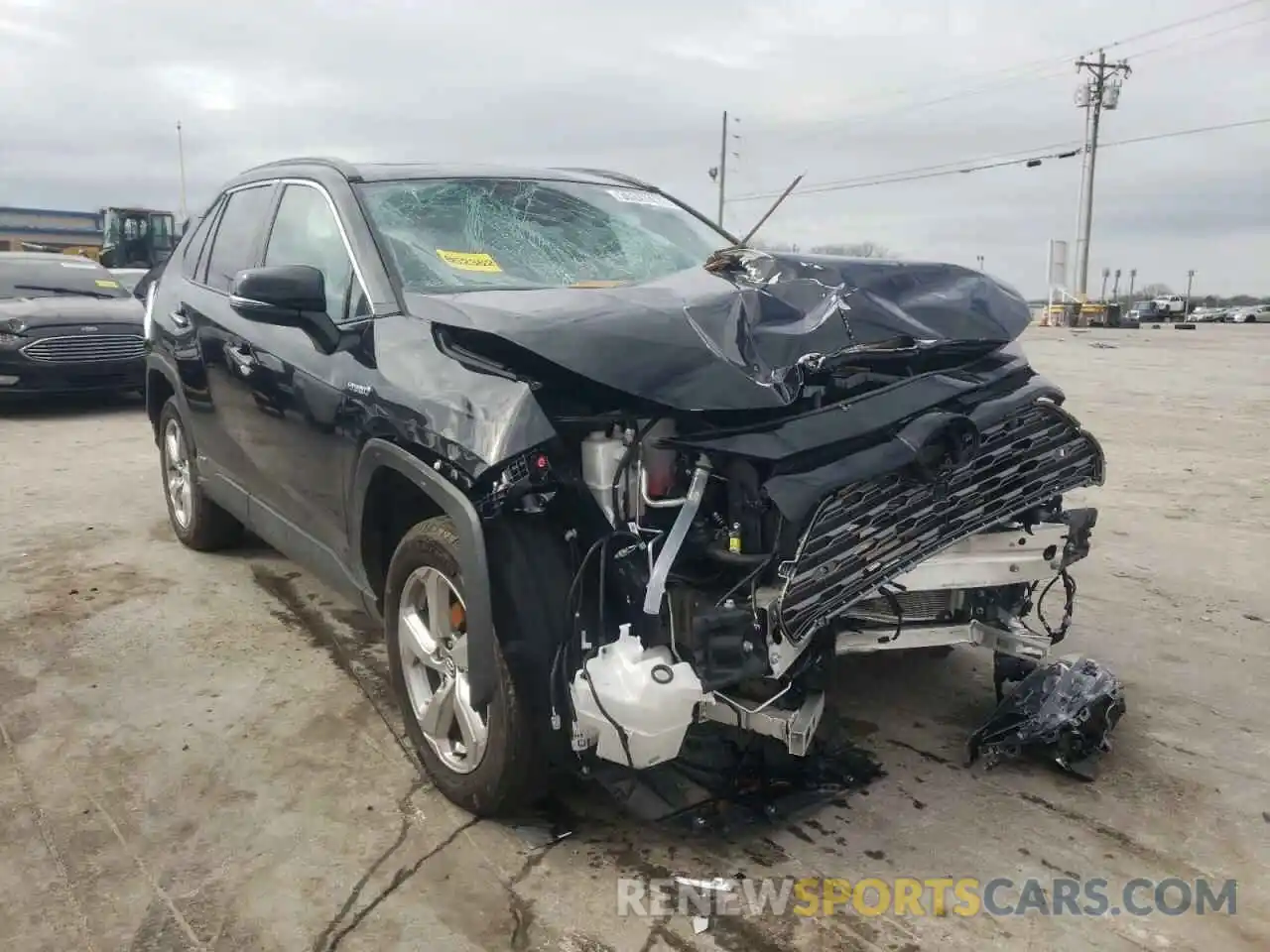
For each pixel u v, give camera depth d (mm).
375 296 3510
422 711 3277
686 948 2562
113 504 6906
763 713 2818
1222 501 7168
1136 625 4727
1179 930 2635
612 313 2914
